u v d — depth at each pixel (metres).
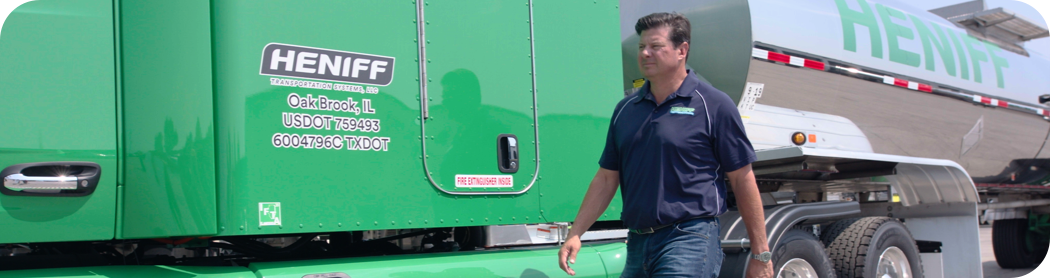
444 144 3.15
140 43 2.71
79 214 2.59
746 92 5.17
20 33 2.53
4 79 2.48
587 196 2.81
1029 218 9.57
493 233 3.70
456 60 3.22
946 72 6.69
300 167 2.77
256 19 2.73
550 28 3.57
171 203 2.64
